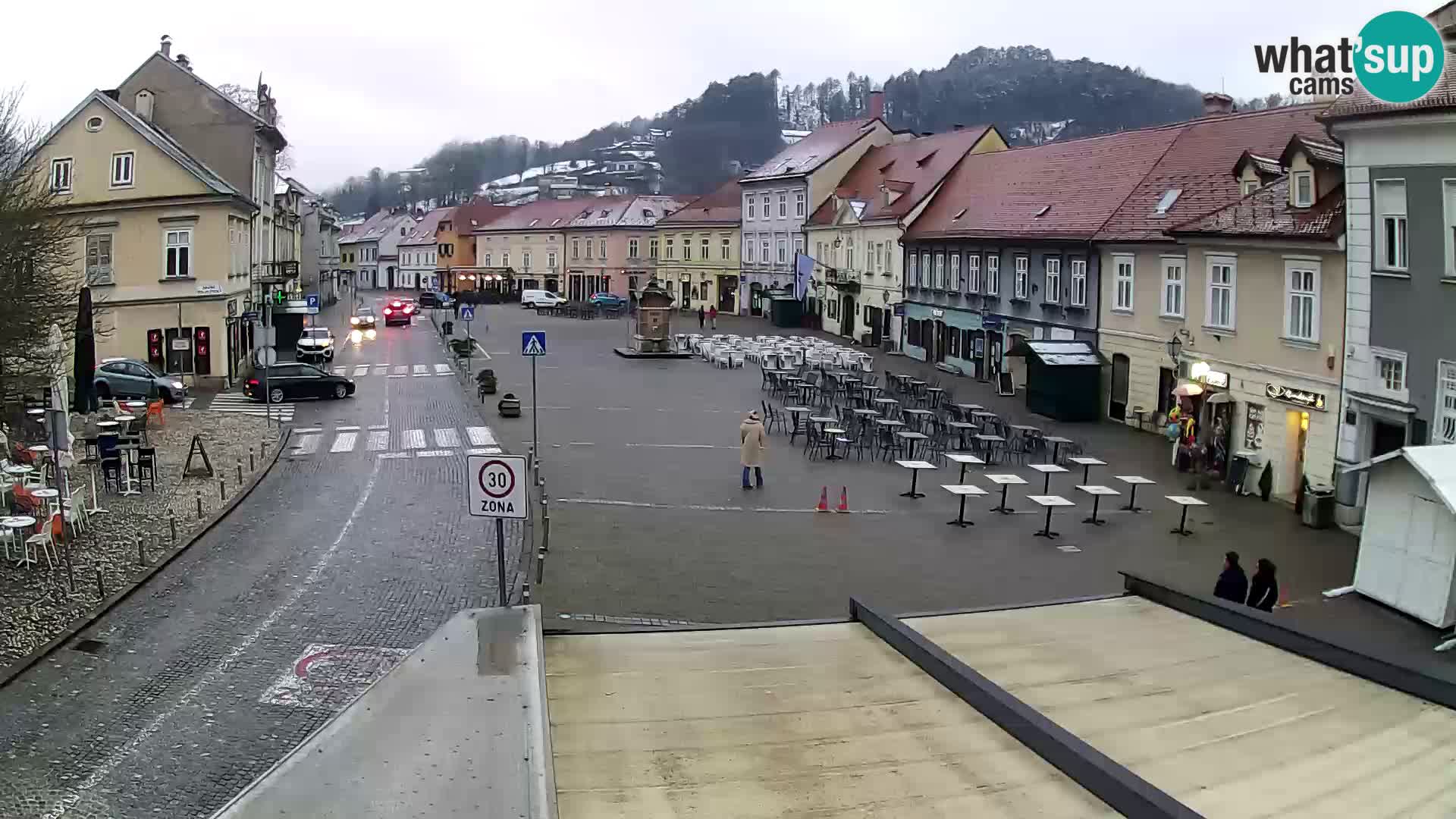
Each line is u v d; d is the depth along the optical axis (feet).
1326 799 20.36
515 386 145.18
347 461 94.63
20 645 47.93
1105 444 107.86
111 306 137.69
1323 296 82.58
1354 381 77.87
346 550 65.77
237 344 153.58
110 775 36.37
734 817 18.85
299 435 107.96
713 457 97.55
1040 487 88.12
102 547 64.80
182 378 138.92
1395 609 54.80
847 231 224.53
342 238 528.22
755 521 74.79
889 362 181.68
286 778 17.76
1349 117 75.92
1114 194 134.72
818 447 101.35
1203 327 101.14
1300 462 87.30
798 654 29.43
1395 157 73.26
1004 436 105.91
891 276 200.34
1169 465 98.12
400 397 135.03
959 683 25.67
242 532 70.08
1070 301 133.18
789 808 19.21
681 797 19.75
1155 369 113.70
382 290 478.18
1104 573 63.87
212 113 167.43
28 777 36.09
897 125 616.80
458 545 67.00
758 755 21.85
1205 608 35.22
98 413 109.81
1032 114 563.89
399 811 16.56
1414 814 19.62
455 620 25.57
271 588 58.03
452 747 18.72
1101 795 19.52
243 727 40.40
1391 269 74.18
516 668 22.39
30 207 77.56
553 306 300.81
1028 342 127.65
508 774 17.78
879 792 19.92
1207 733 24.21
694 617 53.72
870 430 110.83
